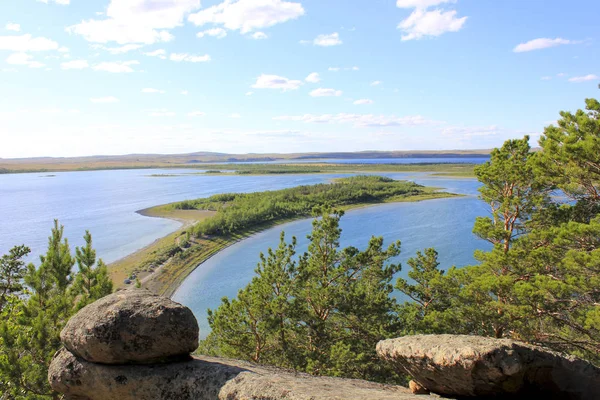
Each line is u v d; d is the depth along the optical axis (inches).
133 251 2760.8
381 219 3789.4
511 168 740.0
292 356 802.2
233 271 2356.1
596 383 298.0
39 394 508.4
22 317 576.7
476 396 307.9
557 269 640.4
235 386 296.8
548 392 302.2
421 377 333.1
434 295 910.4
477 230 799.7
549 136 668.7
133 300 347.9
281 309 795.4
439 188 6131.9
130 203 5305.1
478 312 682.2
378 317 860.0
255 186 7598.4
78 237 3225.9
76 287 619.8
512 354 288.7
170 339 331.3
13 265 863.7
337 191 5196.9
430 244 2679.6
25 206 5088.6
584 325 559.2
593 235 575.8
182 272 2332.7
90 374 331.9
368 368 826.2
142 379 322.0
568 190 693.3
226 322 812.0
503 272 698.2
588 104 611.8
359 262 909.8
